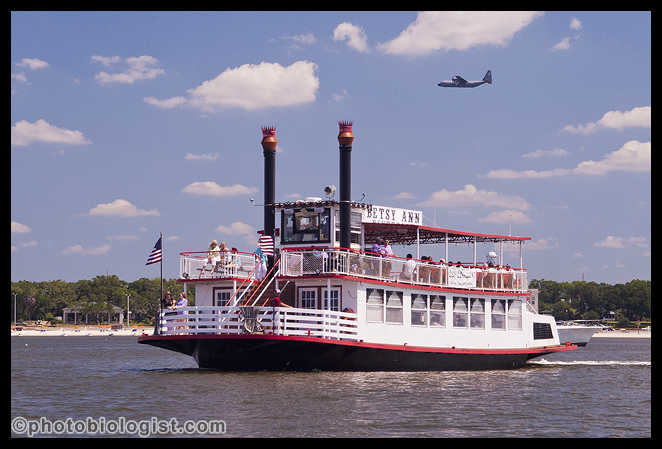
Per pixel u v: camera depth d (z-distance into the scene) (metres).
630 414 31.02
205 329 39.19
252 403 30.86
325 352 39.34
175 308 40.12
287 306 39.19
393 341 41.44
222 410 29.52
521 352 47.38
